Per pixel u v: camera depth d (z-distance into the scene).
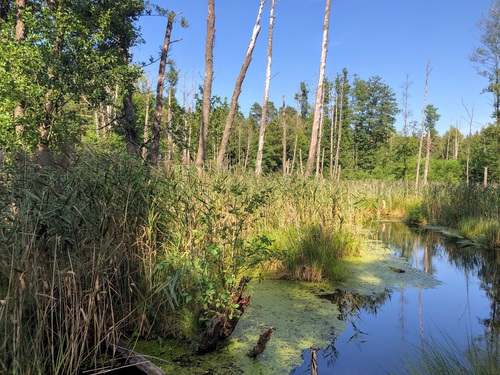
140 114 21.64
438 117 56.38
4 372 2.47
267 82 16.98
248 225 6.28
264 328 4.09
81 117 9.48
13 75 7.69
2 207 3.00
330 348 3.69
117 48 11.88
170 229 4.24
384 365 3.33
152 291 3.77
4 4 11.05
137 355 3.18
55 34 8.33
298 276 5.95
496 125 24.97
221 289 3.89
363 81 45.97
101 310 3.40
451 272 6.84
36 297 2.81
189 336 3.62
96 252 3.40
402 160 35.16
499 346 3.34
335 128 41.03
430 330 4.15
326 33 13.54
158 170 4.62
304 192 7.61
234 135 42.62
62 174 3.77
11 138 7.60
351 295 5.34
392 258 7.70
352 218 8.46
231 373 3.14
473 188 12.41
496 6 23.89
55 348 3.10
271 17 16.55
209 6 11.89
